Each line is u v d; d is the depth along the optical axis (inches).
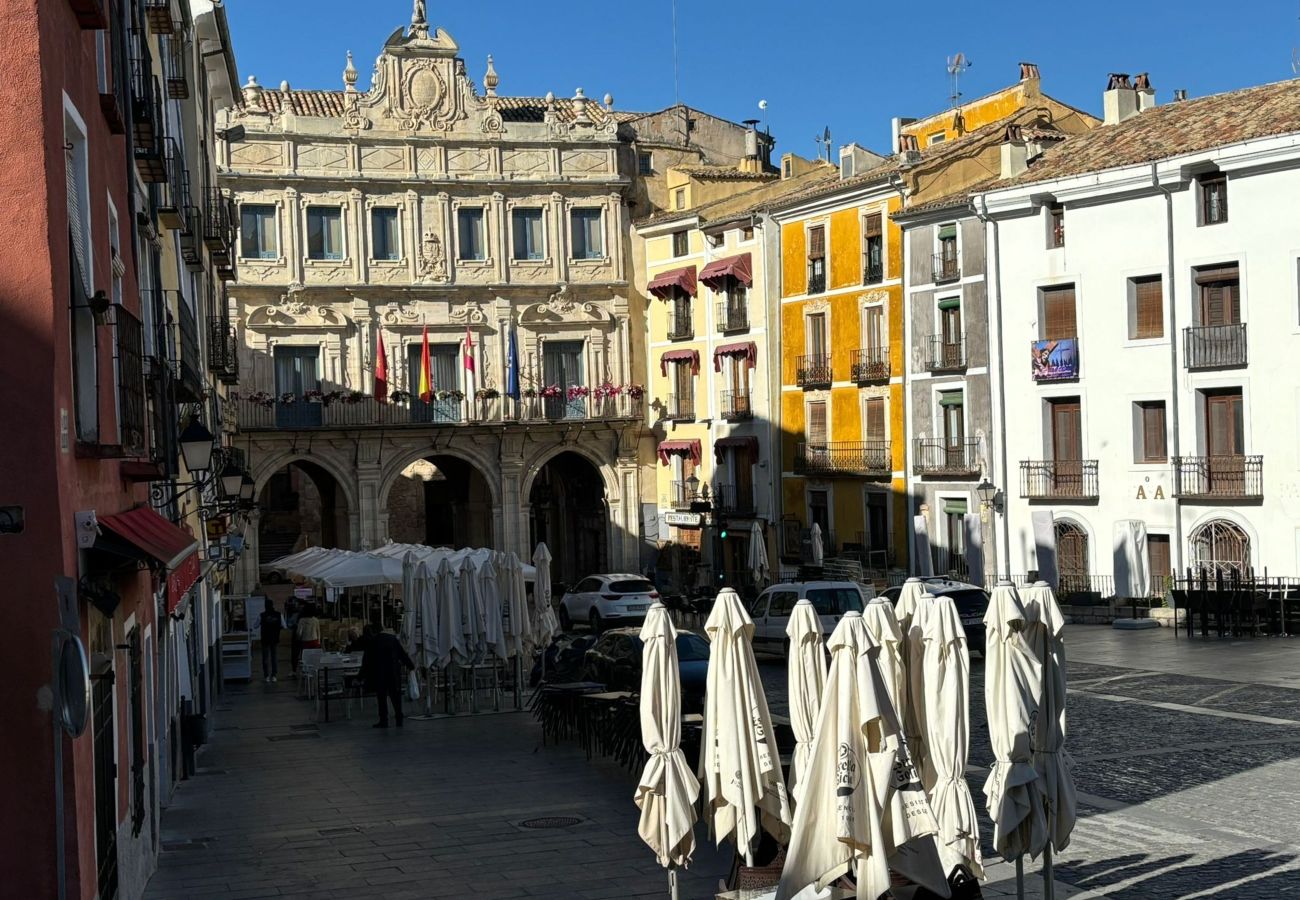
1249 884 555.5
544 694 973.8
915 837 439.8
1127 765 808.9
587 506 2687.0
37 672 380.5
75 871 383.6
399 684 1088.2
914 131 2549.2
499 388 2470.5
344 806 768.9
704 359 2498.8
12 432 380.2
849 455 2207.2
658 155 2620.6
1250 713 975.0
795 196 2300.7
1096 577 1827.0
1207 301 1733.5
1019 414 1926.7
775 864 514.9
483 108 2464.3
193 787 840.3
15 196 382.3
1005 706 494.6
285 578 2642.7
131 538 446.9
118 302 577.0
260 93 2359.7
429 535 2883.9
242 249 2329.0
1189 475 1726.1
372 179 2386.8
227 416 1844.2
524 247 2497.5
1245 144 1651.1
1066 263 1861.5
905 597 556.4
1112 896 548.7
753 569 2193.7
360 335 2390.5
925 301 2074.3
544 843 665.0
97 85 511.8
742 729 512.4
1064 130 2230.6
